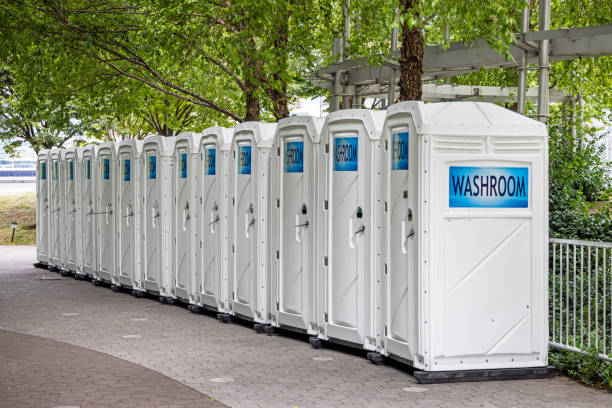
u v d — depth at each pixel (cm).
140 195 1478
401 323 817
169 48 1733
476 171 776
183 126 3059
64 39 1842
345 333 923
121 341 1020
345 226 923
